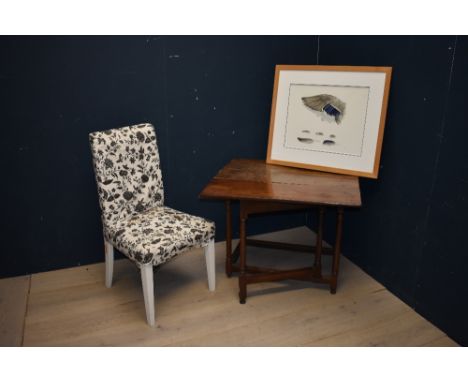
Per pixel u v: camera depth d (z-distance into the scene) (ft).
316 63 9.66
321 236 7.94
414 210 7.28
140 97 8.45
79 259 9.03
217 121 9.21
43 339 6.84
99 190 7.36
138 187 7.84
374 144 7.77
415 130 7.09
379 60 7.77
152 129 7.88
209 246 7.82
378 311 7.53
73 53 7.77
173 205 9.44
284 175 8.14
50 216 8.54
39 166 8.17
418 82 6.92
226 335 6.96
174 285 8.36
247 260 9.32
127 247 6.94
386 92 7.49
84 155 8.41
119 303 7.79
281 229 10.63
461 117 6.16
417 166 7.12
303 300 7.88
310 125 8.42
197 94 8.86
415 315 7.41
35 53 7.55
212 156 9.43
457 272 6.51
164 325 7.20
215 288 8.25
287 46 9.27
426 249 7.09
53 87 7.82
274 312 7.54
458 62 6.13
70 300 7.87
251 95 9.33
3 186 8.05
